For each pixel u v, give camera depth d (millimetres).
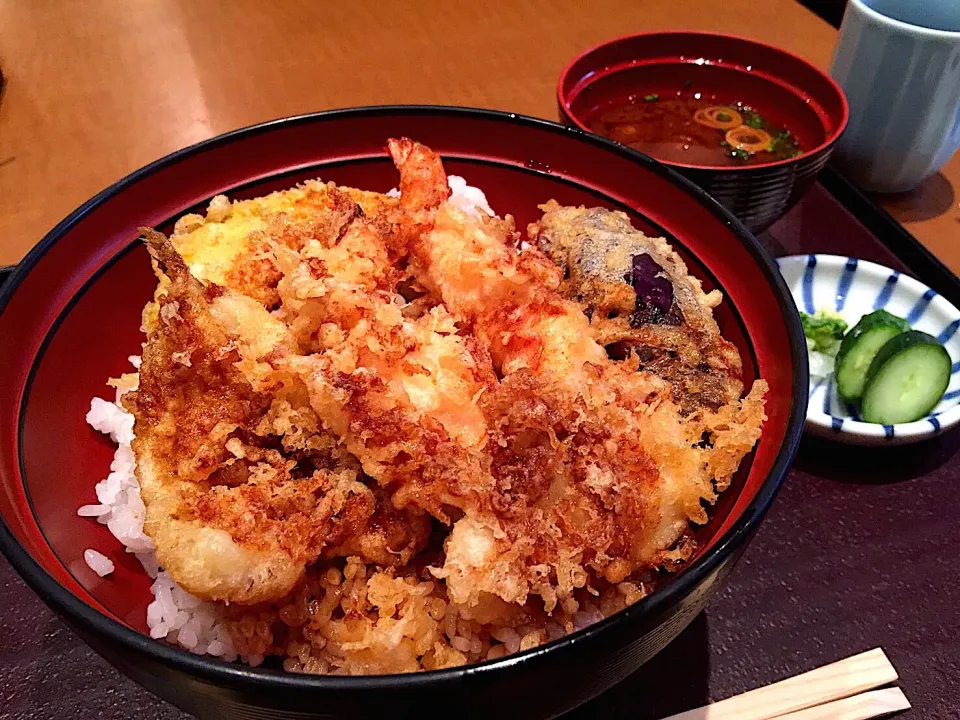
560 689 189
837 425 292
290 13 481
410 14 480
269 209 298
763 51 377
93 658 246
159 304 249
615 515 215
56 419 262
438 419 234
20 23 472
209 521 217
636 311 271
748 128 378
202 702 191
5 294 255
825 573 269
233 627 231
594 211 297
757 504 206
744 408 239
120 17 477
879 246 370
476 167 317
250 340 239
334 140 311
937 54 354
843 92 379
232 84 432
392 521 232
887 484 291
